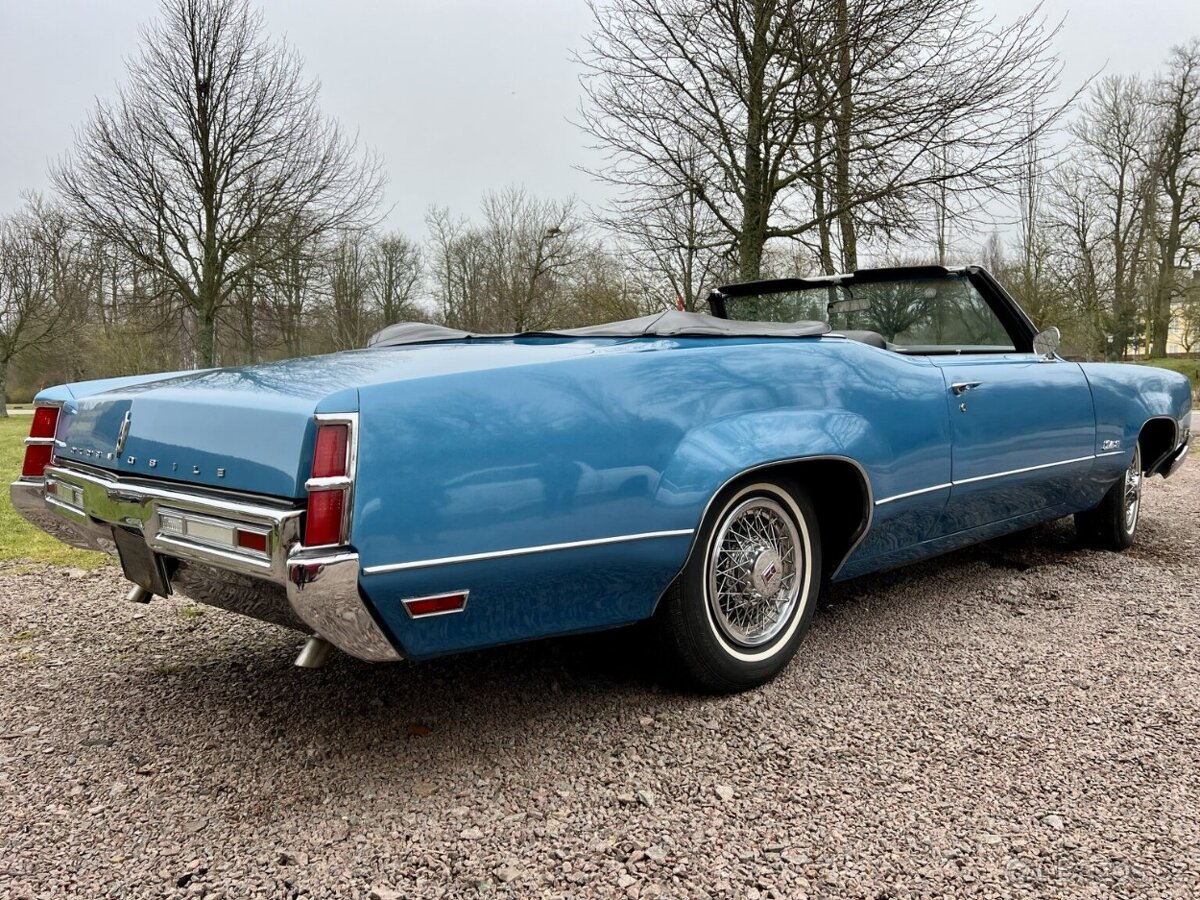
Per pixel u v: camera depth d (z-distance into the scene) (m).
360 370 2.04
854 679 2.54
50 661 2.81
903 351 3.07
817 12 8.33
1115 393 3.75
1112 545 4.06
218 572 1.93
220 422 1.88
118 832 1.78
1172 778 1.92
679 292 13.54
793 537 2.53
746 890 1.56
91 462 2.26
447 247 27.45
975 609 3.20
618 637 2.56
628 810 1.84
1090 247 25.89
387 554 1.71
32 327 27.11
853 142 8.59
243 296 15.27
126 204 13.66
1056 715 2.26
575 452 1.94
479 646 1.95
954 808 1.82
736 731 2.20
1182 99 26.67
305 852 1.70
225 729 2.27
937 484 2.79
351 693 2.51
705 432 2.16
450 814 1.83
